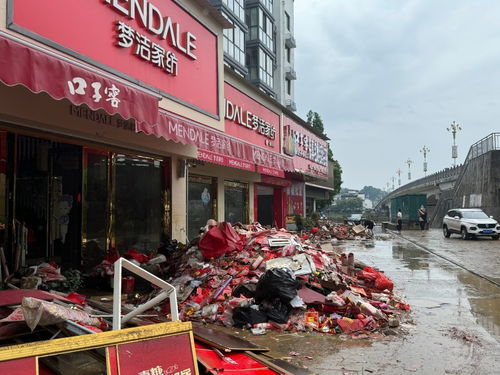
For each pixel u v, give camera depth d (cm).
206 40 1096
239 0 2980
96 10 719
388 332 617
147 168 1062
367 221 3141
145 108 679
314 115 4784
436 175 5262
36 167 777
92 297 780
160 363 258
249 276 773
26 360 220
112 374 239
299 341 575
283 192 2431
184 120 895
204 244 859
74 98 545
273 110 1902
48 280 699
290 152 2103
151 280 312
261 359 359
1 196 715
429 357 522
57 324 313
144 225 1053
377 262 1428
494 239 2447
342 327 616
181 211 1170
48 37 623
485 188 3322
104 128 855
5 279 650
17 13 575
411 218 3769
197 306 686
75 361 267
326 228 2616
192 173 1402
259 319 631
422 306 795
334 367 486
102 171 923
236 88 1516
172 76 939
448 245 2102
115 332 250
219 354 360
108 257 888
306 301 678
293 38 4181
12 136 731
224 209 1647
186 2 994
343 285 753
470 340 590
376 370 479
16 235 738
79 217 859
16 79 475
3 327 311
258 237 910
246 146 1307
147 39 845
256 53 3353
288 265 802
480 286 998
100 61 727
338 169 5012
